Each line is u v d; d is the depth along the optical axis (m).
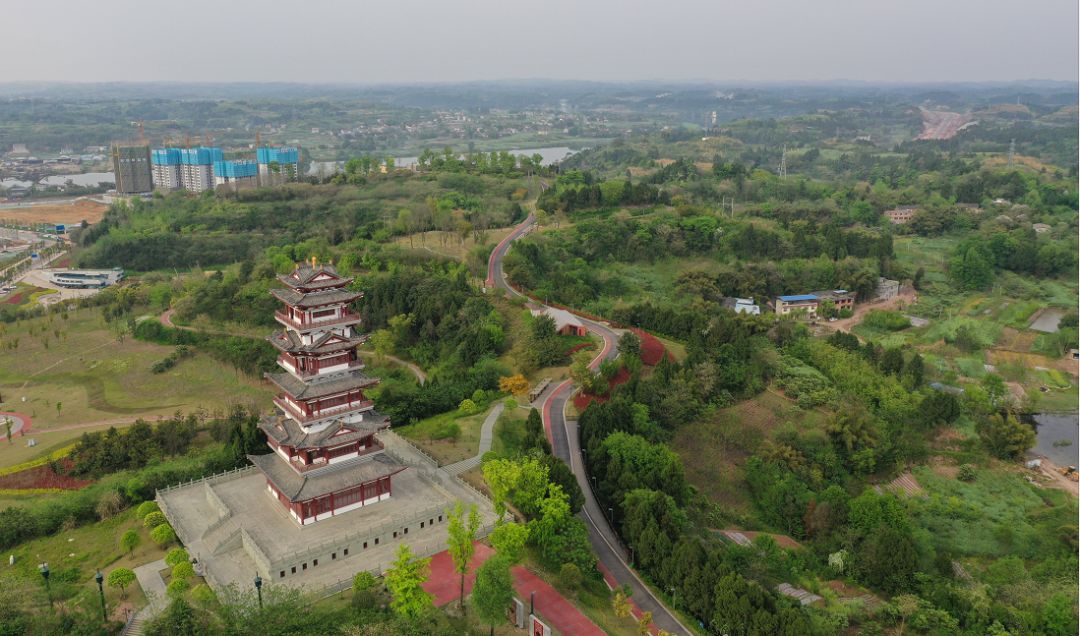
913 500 137.38
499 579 82.62
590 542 109.56
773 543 114.19
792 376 169.38
